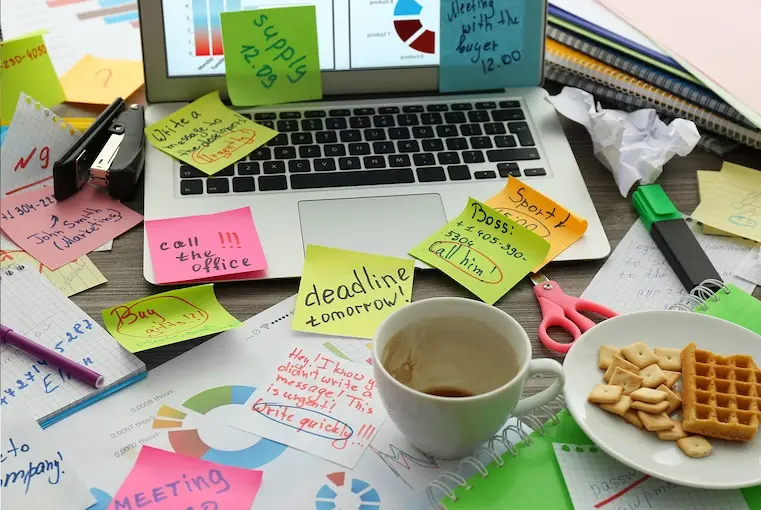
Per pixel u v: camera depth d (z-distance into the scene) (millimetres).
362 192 881
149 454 696
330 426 717
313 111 953
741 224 868
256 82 951
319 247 831
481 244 841
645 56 980
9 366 747
